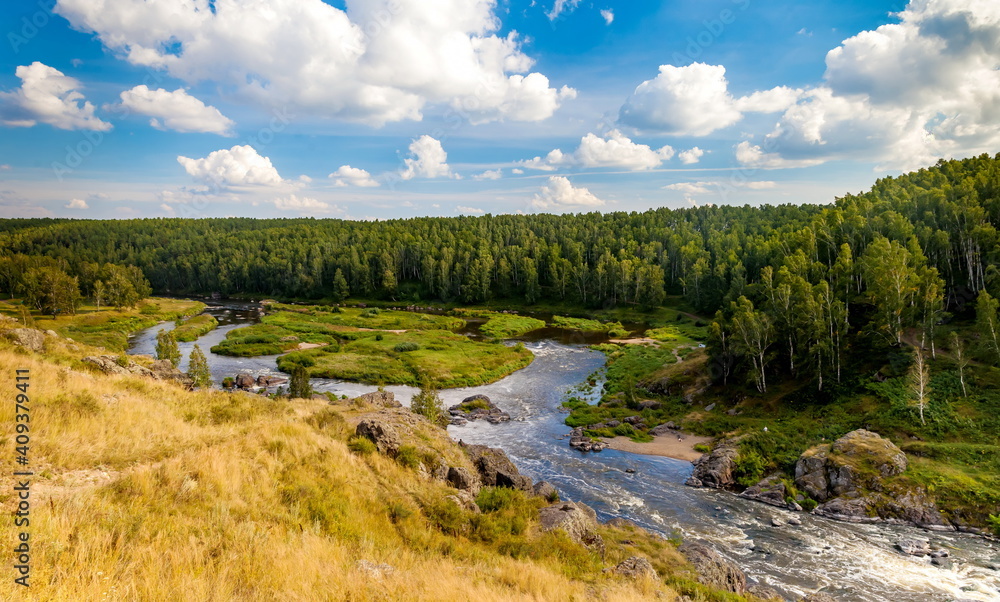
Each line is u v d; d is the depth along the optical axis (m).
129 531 12.28
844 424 47.50
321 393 65.75
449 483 29.19
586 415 60.72
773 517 36.44
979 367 49.88
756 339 58.81
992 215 81.19
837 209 103.69
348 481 22.33
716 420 55.62
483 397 67.56
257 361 88.50
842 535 33.81
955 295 70.88
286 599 11.02
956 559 30.42
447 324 127.81
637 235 177.88
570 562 21.42
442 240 199.00
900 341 58.44
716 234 155.38
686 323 121.38
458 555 19.03
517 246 177.38
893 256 61.75
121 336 102.81
